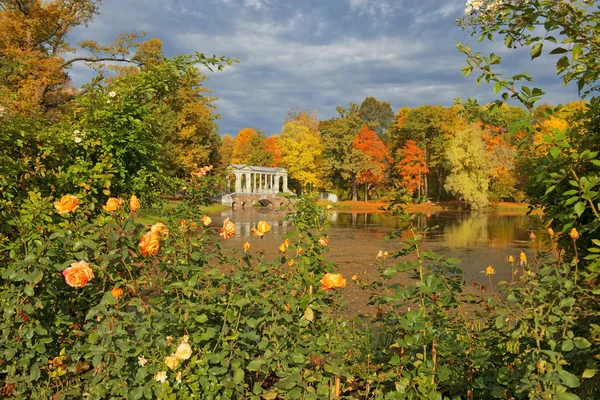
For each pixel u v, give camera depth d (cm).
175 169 3158
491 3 236
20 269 267
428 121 5747
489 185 5100
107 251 273
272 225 3048
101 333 244
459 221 3591
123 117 605
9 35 2216
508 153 4597
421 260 261
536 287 244
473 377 271
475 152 4594
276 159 6788
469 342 305
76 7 2484
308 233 332
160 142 742
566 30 227
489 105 241
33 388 276
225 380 242
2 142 452
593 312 224
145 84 642
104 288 277
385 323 342
